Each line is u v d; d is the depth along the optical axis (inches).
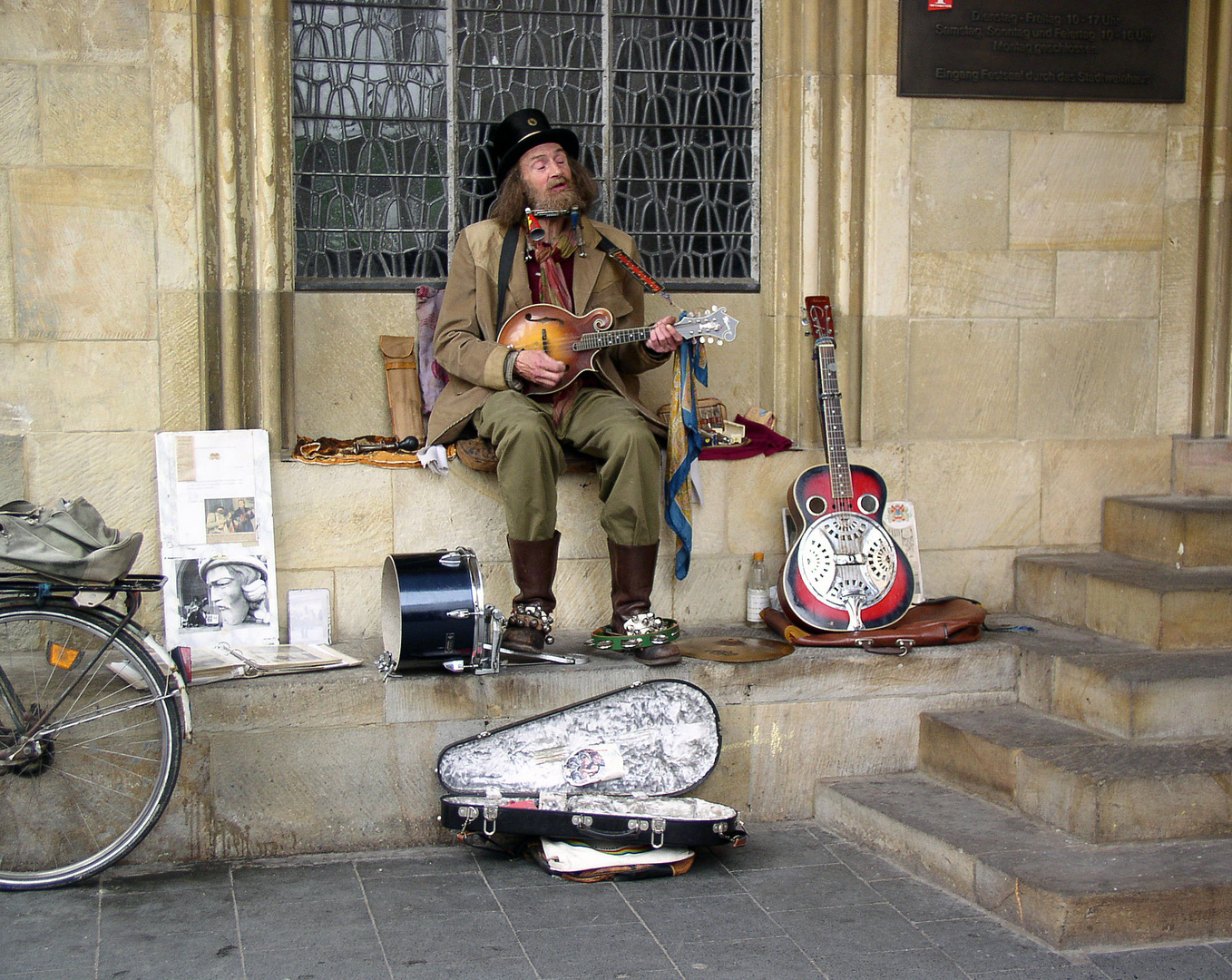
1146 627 165.5
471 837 147.1
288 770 144.9
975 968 119.9
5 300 155.7
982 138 181.5
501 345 159.8
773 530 177.3
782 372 181.6
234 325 161.9
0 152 154.5
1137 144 187.0
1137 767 141.3
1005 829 141.9
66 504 132.5
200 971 116.6
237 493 159.0
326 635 163.9
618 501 154.6
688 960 121.0
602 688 152.7
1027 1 180.2
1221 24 186.2
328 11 172.9
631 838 140.5
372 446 168.4
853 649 161.9
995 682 166.2
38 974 115.3
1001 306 184.4
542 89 180.5
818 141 177.9
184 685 133.7
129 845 133.9
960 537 185.3
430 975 117.0
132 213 158.2
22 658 151.3
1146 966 120.6
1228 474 190.5
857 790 156.7
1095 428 189.5
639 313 171.6
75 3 155.1
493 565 167.9
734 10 184.1
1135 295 189.2
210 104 160.1
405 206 178.2
